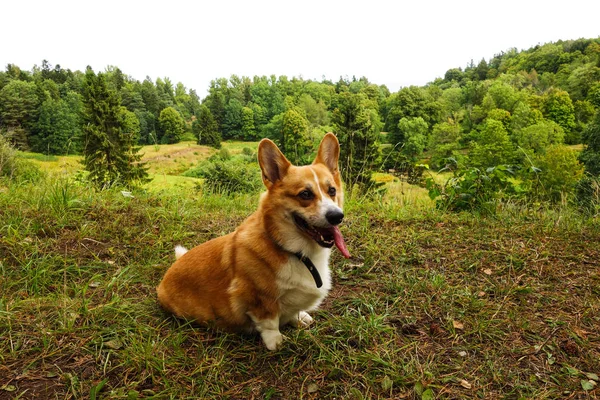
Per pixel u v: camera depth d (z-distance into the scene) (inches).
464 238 60.3
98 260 50.8
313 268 36.7
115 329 37.4
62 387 31.1
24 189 74.4
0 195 67.9
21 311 38.8
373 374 34.3
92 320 38.2
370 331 39.4
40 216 59.5
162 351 35.4
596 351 37.0
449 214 71.4
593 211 71.6
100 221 61.8
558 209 73.6
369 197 85.1
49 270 47.3
